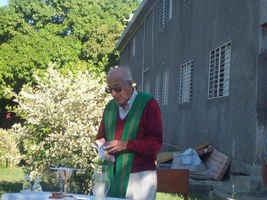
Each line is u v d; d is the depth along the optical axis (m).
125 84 3.41
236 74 9.30
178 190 4.53
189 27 13.05
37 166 7.77
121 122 3.50
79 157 7.47
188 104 12.76
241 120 8.95
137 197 3.31
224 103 9.91
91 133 7.55
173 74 14.81
